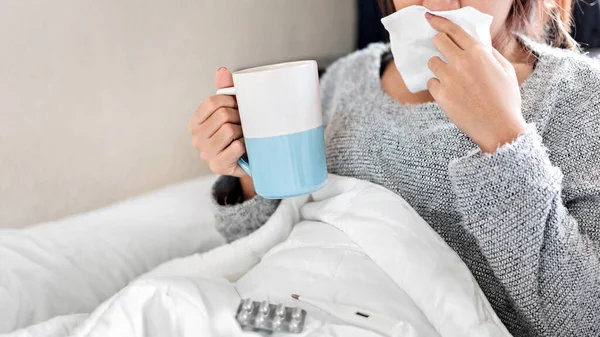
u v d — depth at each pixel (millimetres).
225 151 793
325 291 670
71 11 1028
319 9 1420
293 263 722
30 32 991
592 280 672
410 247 686
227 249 842
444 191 802
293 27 1373
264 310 618
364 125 921
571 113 767
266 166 677
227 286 709
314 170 687
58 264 892
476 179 650
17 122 1008
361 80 1004
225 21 1237
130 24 1104
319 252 727
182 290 645
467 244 798
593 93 764
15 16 970
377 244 700
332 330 597
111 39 1087
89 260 928
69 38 1037
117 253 959
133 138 1162
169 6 1146
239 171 831
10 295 809
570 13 948
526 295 674
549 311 686
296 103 653
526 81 804
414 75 772
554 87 777
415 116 857
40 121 1034
